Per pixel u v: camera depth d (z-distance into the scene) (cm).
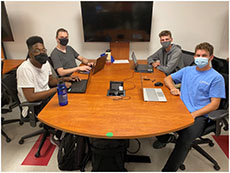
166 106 137
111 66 248
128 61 277
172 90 160
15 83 176
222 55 309
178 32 298
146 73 216
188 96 165
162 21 291
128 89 168
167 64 228
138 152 186
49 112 128
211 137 208
